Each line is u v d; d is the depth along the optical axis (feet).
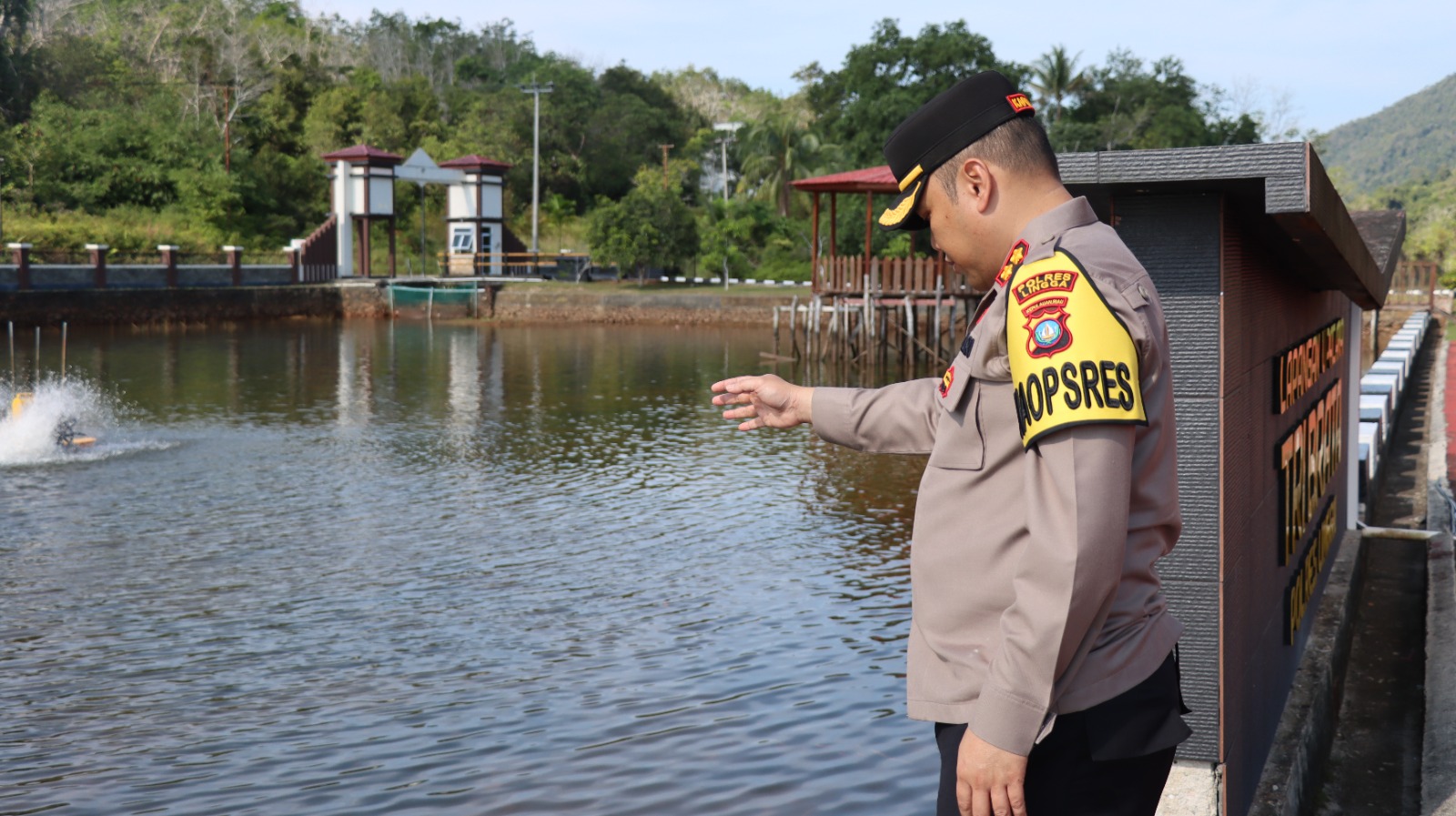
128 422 51.80
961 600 4.92
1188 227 8.61
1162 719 4.76
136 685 18.84
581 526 31.58
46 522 31.58
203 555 27.99
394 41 291.79
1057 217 4.77
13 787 14.90
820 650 20.56
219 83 200.75
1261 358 10.49
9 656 20.31
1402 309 121.80
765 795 14.39
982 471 4.87
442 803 14.29
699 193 231.09
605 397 63.98
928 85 163.12
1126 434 4.26
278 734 16.63
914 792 14.42
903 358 91.81
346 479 38.75
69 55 184.44
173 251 124.88
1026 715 4.35
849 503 34.78
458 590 24.80
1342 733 14.14
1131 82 183.93
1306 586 14.07
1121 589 4.72
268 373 75.20
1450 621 17.06
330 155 143.95
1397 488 31.48
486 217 153.38
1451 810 11.14
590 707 17.65
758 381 6.45
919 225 5.37
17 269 110.83
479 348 98.12
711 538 30.09
